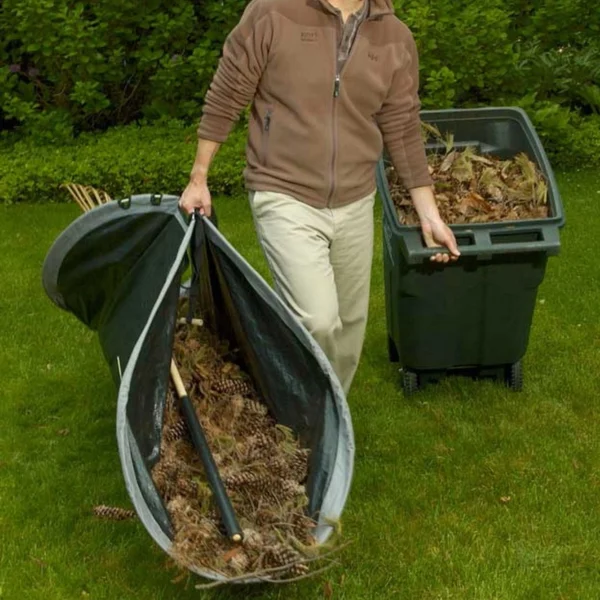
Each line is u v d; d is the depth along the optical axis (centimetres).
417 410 526
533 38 972
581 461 477
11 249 754
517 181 522
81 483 462
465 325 516
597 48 983
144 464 355
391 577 395
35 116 923
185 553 338
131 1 924
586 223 789
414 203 460
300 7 408
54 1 913
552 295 661
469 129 546
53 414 528
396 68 425
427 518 433
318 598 382
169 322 367
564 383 550
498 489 454
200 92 949
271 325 387
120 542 418
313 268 418
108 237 438
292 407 393
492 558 407
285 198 420
